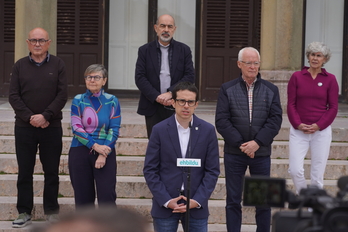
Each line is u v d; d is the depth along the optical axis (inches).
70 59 694.5
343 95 706.8
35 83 313.3
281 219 94.7
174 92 257.6
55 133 322.0
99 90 301.7
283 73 545.3
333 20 704.4
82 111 299.9
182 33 699.4
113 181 301.9
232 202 299.6
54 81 315.6
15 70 315.6
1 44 693.3
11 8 691.4
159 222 254.1
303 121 320.2
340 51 705.6
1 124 437.1
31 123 310.3
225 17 693.9
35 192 371.6
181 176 254.7
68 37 693.3
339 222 73.3
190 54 342.6
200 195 252.1
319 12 703.7
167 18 332.8
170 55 336.8
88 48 695.7
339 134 446.3
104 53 697.6
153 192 252.8
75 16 691.4
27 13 536.4
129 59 703.7
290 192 104.6
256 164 294.8
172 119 260.7
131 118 488.7
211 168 258.4
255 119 291.4
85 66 697.0
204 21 693.3
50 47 547.8
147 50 338.3
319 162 322.0
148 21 698.8
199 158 256.7
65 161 389.7
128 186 371.6
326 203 80.5
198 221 254.1
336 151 420.8
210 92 700.7
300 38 554.6
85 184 300.7
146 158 259.9
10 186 371.2
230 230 300.7
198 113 545.3
